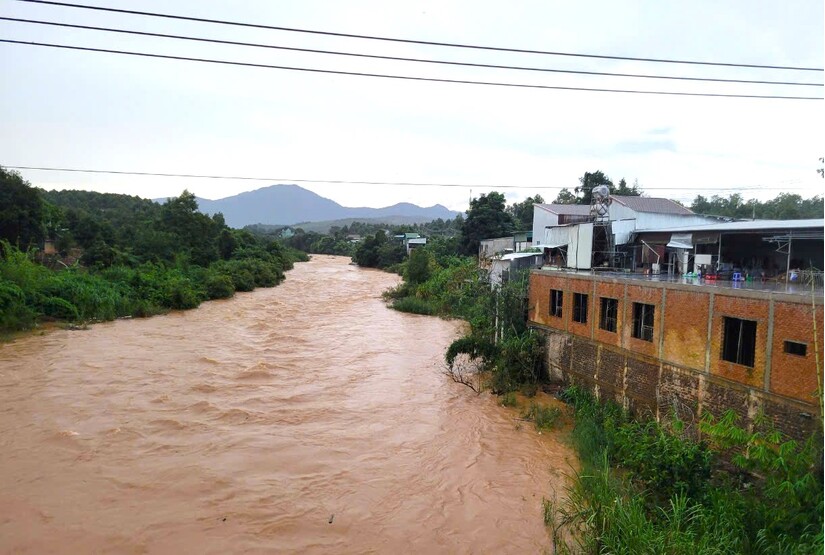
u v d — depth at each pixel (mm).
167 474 11891
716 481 10758
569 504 10844
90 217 45000
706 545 8367
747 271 16891
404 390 18969
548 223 34000
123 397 16688
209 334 26875
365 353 24203
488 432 15305
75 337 24953
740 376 11188
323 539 9852
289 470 12453
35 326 26328
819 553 7316
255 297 43562
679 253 20109
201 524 10062
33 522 9812
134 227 52062
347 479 12188
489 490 11930
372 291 50406
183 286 37344
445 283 42531
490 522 10625
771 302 10477
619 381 15352
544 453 13969
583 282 17250
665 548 8430
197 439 13875
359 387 19062
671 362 13227
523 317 21453
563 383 18391
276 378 19609
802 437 9820
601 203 22953
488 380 20109
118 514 10242
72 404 15898
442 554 9555
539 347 19750
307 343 25719
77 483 11320
